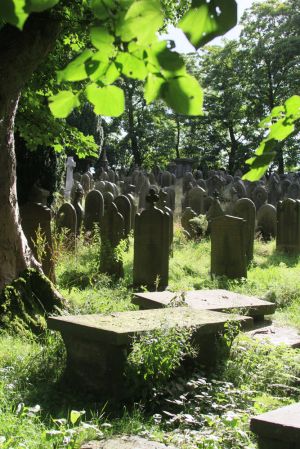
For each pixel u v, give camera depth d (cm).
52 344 650
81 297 959
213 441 427
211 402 533
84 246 1415
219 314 666
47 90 887
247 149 5009
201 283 1200
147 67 204
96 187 2678
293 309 996
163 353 549
